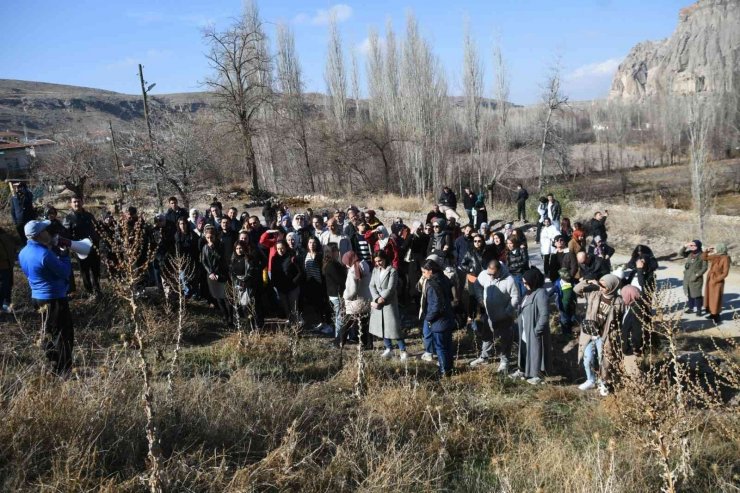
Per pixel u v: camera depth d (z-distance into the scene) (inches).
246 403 213.3
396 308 304.3
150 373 234.5
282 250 346.9
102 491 144.8
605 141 2691.9
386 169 1524.4
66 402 178.7
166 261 367.6
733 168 1502.2
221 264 342.6
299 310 372.8
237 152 1429.6
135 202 933.8
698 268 382.6
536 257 615.2
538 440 211.0
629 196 1382.9
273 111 1555.1
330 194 1529.3
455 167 1483.8
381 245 400.2
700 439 201.9
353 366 276.2
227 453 179.0
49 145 2217.0
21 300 346.6
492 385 273.4
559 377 296.0
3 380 188.7
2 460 154.8
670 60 5068.9
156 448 150.2
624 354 248.7
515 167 1494.8
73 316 327.6
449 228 427.2
